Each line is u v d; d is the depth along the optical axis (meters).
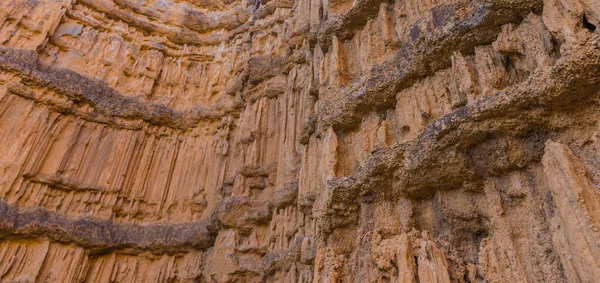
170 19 18.20
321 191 6.86
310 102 9.55
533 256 4.28
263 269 10.20
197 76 17.17
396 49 6.91
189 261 12.80
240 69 16.09
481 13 5.29
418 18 6.42
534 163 4.66
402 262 5.14
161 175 14.84
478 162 5.11
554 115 4.42
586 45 3.97
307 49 12.82
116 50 16.17
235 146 13.80
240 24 18.19
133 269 12.73
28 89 13.30
